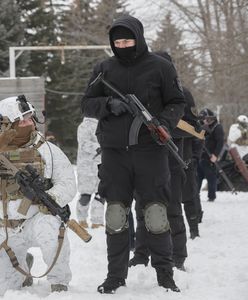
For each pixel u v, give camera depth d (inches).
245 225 628.7
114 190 340.2
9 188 333.7
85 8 2268.7
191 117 425.4
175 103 341.7
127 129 333.4
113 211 337.7
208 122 789.9
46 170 339.3
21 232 335.3
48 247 329.4
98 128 346.6
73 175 343.9
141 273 374.3
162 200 341.7
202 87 1679.4
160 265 343.6
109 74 340.8
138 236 400.8
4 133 330.0
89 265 431.2
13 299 319.6
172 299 329.4
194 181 535.5
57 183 339.3
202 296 342.0
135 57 336.8
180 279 366.9
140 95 335.9
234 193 929.5
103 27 2047.2
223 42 1289.4
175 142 410.0
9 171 332.2
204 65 1402.6
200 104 1712.6
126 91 337.4
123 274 345.1
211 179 834.8
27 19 2245.3
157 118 339.9
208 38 1323.8
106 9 2070.6
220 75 1418.6
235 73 1382.9
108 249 344.2
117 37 332.8
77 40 2166.6
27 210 329.7
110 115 337.7
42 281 369.7
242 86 1537.9
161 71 339.0
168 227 343.0
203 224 641.0
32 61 2272.4
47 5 2351.1
